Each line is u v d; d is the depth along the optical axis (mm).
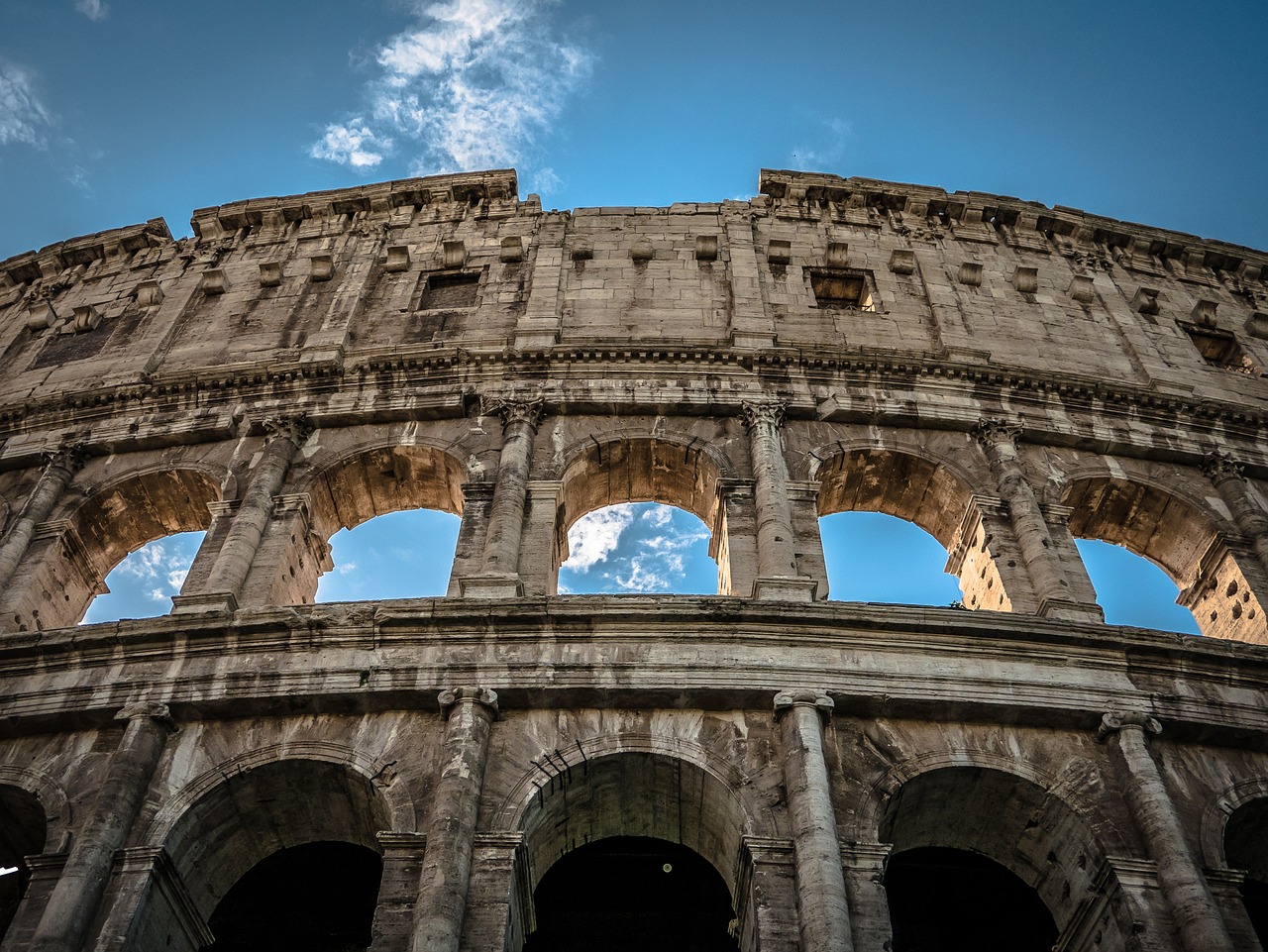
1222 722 25219
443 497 33969
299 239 43594
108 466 33906
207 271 41375
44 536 31938
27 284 45031
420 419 33781
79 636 25953
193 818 23641
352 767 23875
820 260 40938
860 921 21203
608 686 24531
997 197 44812
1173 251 45062
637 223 42344
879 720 24891
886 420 33844
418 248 42031
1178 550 34062
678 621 25656
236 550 29312
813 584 27438
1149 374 38031
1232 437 35812
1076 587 29484
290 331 38344
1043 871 24453
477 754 23562
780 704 24188
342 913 27875
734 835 23438
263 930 27844
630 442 32562
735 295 38281
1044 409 35094
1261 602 30844
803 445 32781
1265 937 27484
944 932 28031
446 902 20875
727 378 34406
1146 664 26062
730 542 29625
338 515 33562
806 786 22703
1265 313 42500
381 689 24688
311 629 25766
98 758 24656
